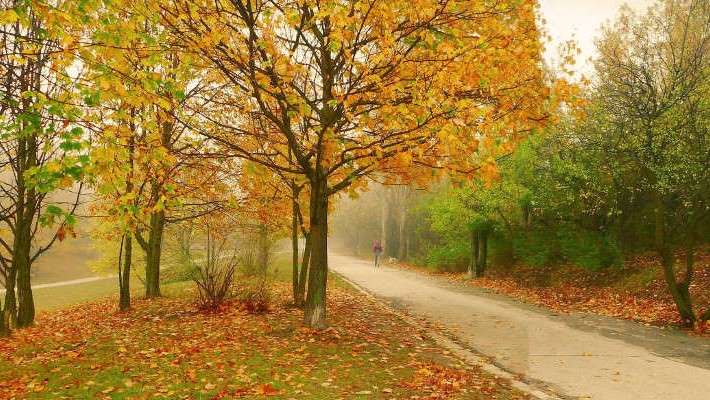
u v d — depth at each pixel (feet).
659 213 41.09
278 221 51.24
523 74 28.78
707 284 47.14
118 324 39.68
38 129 18.93
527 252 76.69
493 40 26.81
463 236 92.43
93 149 18.57
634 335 36.58
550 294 59.88
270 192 46.24
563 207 66.80
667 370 27.07
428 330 37.81
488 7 27.04
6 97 19.97
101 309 56.18
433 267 103.24
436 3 25.36
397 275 90.07
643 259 61.67
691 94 44.65
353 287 68.74
